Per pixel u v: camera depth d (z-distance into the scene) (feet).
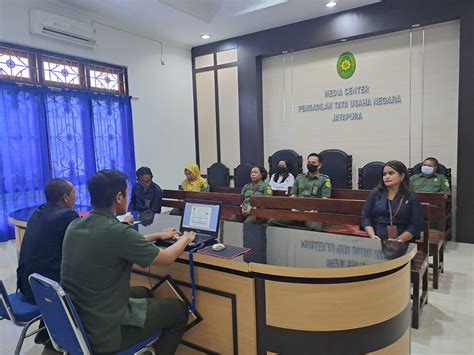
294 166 17.72
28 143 13.55
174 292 5.98
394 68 16.02
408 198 8.55
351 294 5.04
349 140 17.46
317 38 16.93
